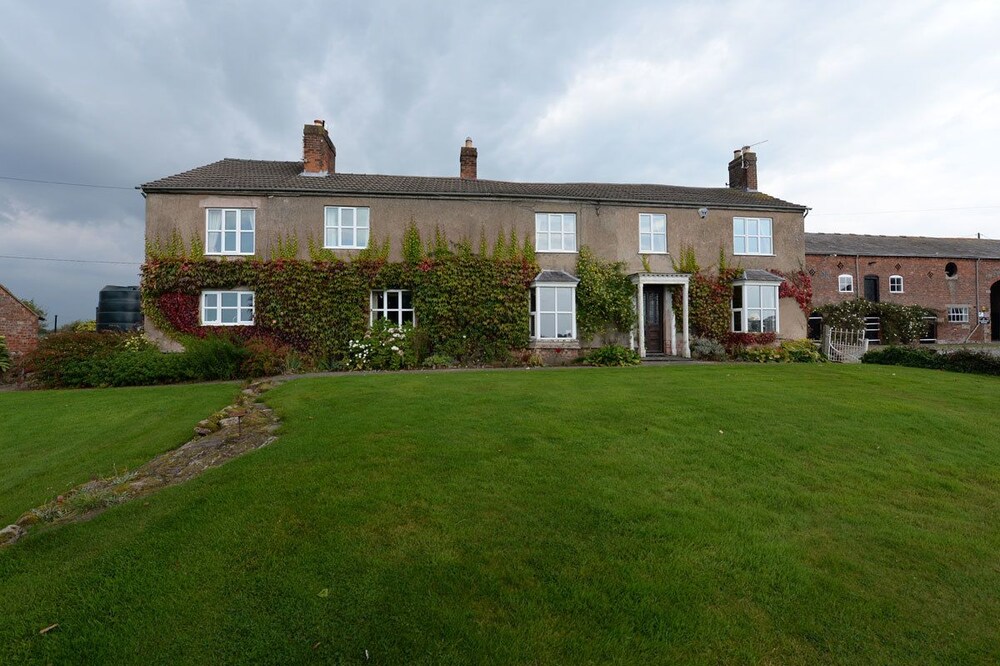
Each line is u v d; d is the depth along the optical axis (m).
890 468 5.68
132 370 13.68
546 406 8.36
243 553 3.59
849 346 21.72
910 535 4.11
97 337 15.05
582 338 19.50
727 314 20.45
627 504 4.46
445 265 18.45
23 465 6.50
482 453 5.77
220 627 2.86
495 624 2.90
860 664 2.73
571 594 3.18
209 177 18.89
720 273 20.67
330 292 17.89
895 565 3.68
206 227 17.88
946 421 7.68
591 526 4.06
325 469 5.19
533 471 5.23
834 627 3.00
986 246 33.47
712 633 2.90
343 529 3.93
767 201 21.72
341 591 3.16
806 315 21.59
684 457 5.79
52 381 13.73
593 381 11.64
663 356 19.97
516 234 19.56
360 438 6.35
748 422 7.38
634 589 3.24
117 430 8.05
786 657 2.76
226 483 4.87
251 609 3.00
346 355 17.48
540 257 19.70
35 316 20.31
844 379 12.08
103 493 4.88
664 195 21.31
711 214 20.91
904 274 30.12
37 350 14.15
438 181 21.47
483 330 18.47
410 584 3.24
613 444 6.20
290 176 19.77
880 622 3.06
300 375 14.50
